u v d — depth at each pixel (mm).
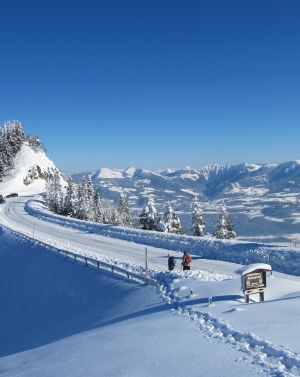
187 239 42219
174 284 25141
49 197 94625
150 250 41125
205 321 17281
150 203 77062
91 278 31969
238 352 13180
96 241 48188
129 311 23531
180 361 12891
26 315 33875
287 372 11398
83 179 101688
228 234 70312
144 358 13625
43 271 38750
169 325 17438
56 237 52281
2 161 138750
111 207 105375
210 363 12453
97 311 26516
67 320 28266
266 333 14578
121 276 30125
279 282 22641
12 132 145875
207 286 23312
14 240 52188
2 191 125375
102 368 13438
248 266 20281
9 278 42625
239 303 19844
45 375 14258
